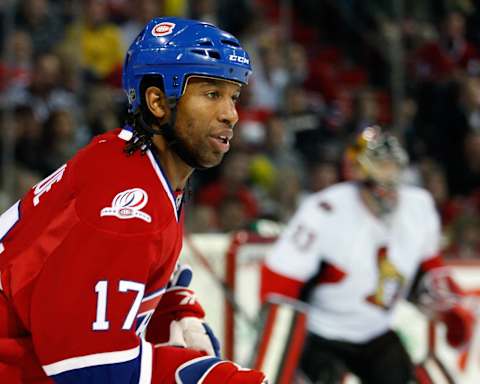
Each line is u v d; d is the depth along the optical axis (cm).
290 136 1344
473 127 1428
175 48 382
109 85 1304
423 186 1331
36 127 1130
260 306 737
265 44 1409
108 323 354
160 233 369
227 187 1172
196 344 444
